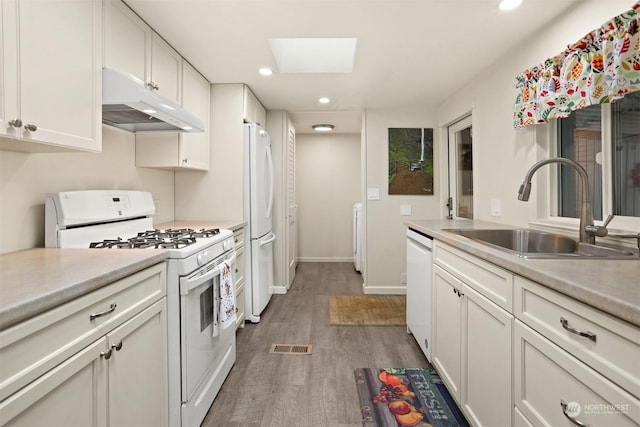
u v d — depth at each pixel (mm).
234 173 2816
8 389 677
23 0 1060
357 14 1759
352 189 5473
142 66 1801
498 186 2389
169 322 1404
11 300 710
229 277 1857
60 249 1391
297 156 5449
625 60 1311
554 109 1728
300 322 2873
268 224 3246
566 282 833
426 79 2750
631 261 1077
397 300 3492
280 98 3285
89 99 1367
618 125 1536
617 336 719
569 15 1695
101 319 977
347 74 2631
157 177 2539
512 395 1136
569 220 1839
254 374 2014
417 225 2299
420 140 3672
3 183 1315
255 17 1786
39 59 1121
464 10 1726
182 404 1422
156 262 1286
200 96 2598
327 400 1754
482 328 1356
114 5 1546
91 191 1632
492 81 2453
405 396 1786
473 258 1432
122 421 1081
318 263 5406
